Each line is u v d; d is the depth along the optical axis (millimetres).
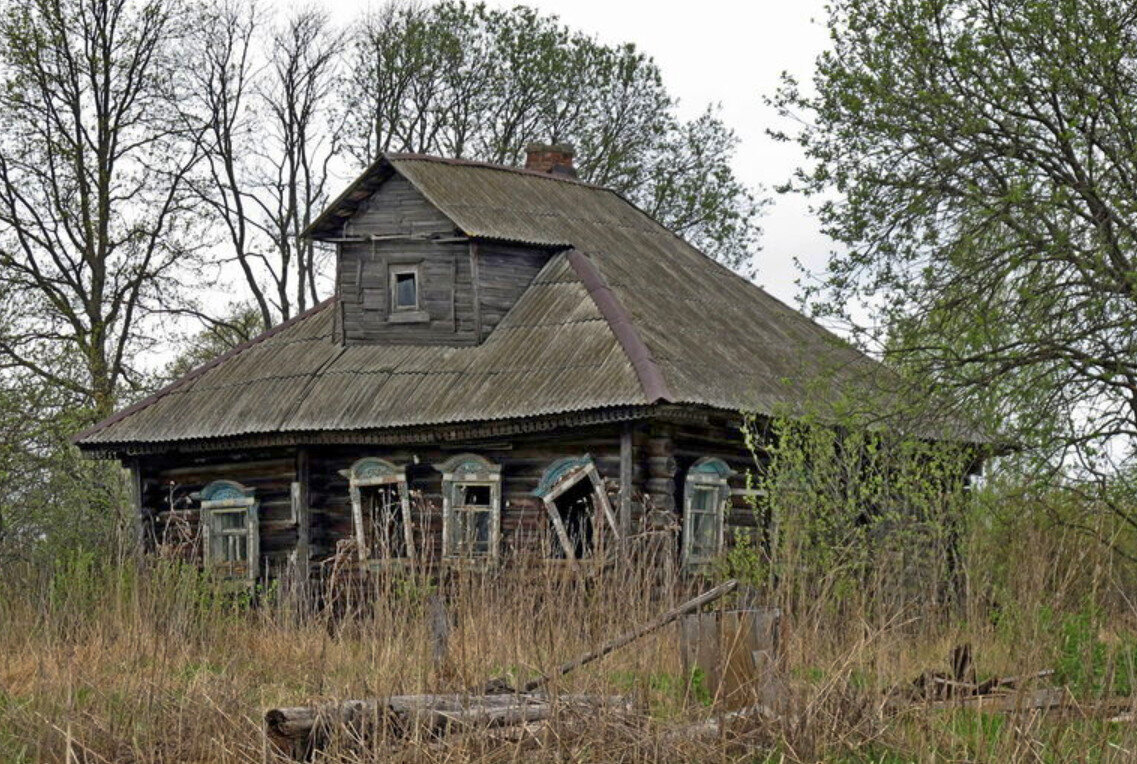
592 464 20188
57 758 11219
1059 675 11945
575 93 38000
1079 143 17125
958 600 13609
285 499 22859
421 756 10523
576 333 21281
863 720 11102
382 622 12820
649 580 12844
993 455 17094
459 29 37812
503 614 12828
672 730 10828
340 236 23969
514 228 23266
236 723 11227
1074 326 16516
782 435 17734
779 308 25828
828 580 12594
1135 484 16266
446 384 21500
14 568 19344
